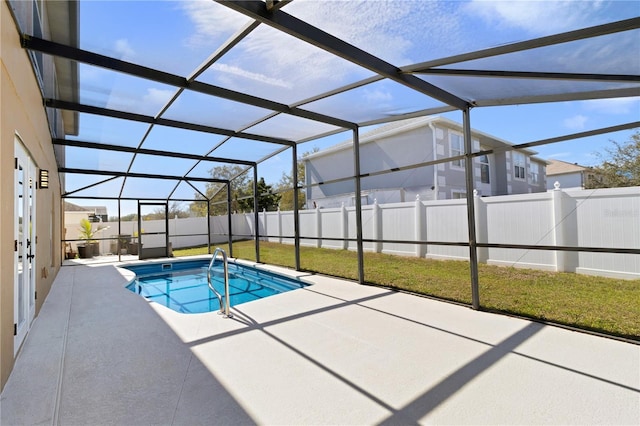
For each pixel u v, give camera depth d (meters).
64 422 2.19
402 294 5.58
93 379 2.78
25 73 3.50
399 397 2.44
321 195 15.63
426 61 3.69
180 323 4.26
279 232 14.02
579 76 3.52
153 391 2.58
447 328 3.86
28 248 4.23
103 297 5.89
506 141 13.34
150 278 9.64
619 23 2.50
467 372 2.79
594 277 5.92
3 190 2.59
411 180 12.16
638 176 7.80
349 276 7.54
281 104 5.48
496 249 7.45
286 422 2.16
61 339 3.73
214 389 2.60
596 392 2.45
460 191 12.23
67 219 17.28
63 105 5.25
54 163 7.86
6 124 2.68
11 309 2.93
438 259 8.58
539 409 2.25
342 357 3.14
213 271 10.55
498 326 3.90
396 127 12.59
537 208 6.75
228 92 4.82
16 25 3.06
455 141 12.27
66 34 3.39
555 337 3.54
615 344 3.33
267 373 2.84
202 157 9.14
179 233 16.17
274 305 5.02
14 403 2.42
